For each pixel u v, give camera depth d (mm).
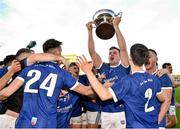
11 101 4316
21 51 4270
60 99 4070
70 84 3637
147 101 3293
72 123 6117
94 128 6188
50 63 3684
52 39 3859
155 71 5180
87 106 6211
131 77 3291
